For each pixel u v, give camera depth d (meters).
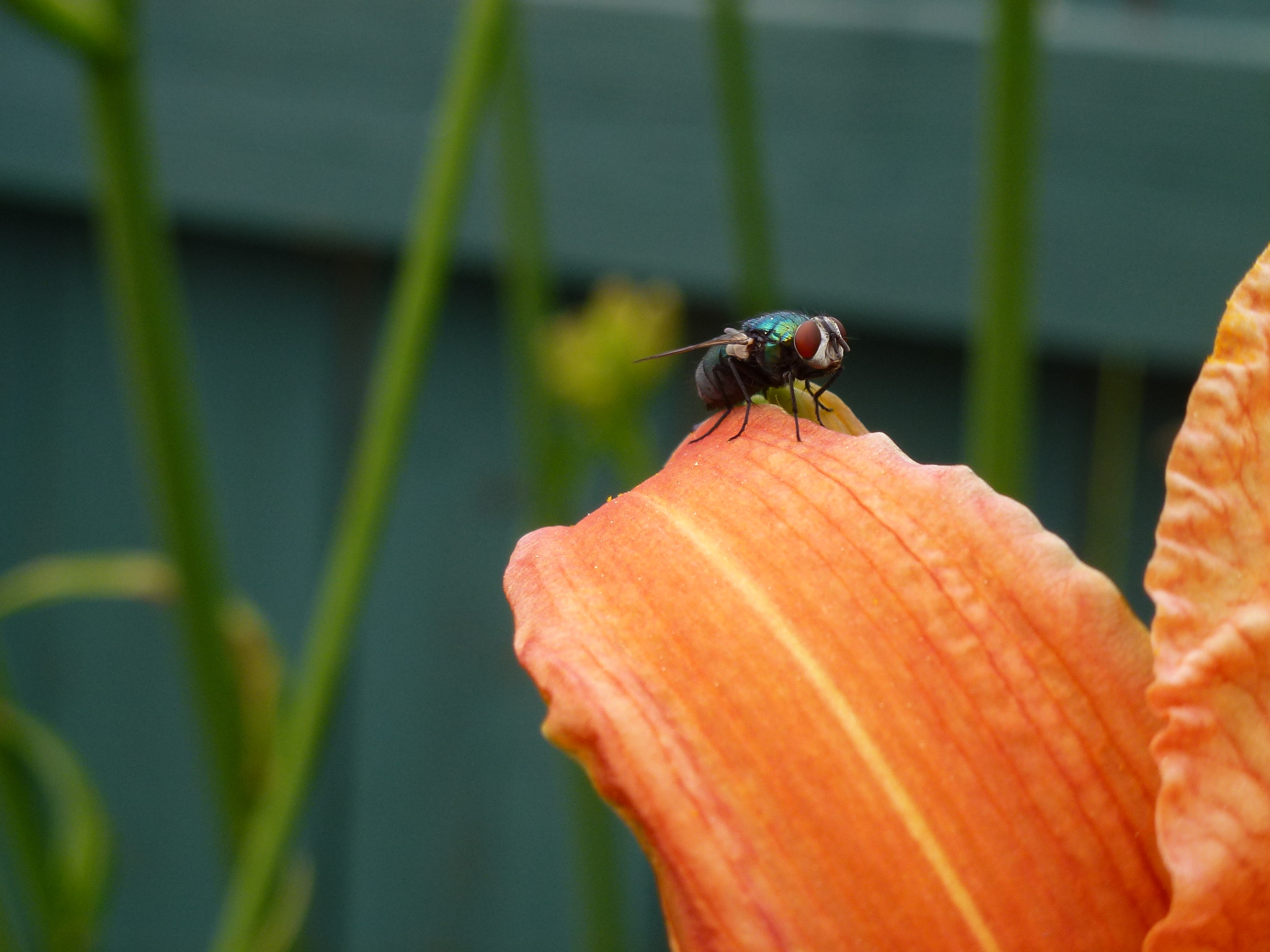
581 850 0.19
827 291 0.23
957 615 0.10
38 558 0.28
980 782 0.10
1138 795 0.10
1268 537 0.10
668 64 0.23
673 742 0.10
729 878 0.10
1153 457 0.22
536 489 0.19
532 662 0.10
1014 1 0.14
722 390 0.14
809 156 0.22
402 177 0.24
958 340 0.23
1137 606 0.23
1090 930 0.10
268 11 0.24
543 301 0.19
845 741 0.10
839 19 0.22
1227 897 0.10
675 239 0.23
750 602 0.11
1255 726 0.10
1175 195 0.21
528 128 0.19
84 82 0.16
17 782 0.18
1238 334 0.10
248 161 0.25
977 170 0.22
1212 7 0.21
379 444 0.16
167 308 0.16
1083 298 0.22
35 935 0.22
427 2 0.24
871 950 0.10
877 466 0.11
